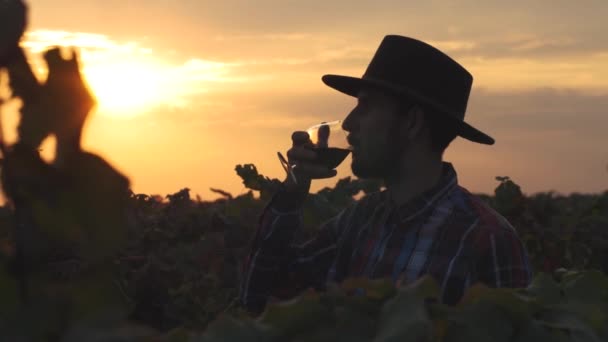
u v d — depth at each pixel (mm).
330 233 2928
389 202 2717
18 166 672
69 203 677
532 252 4590
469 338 1135
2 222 706
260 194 4277
